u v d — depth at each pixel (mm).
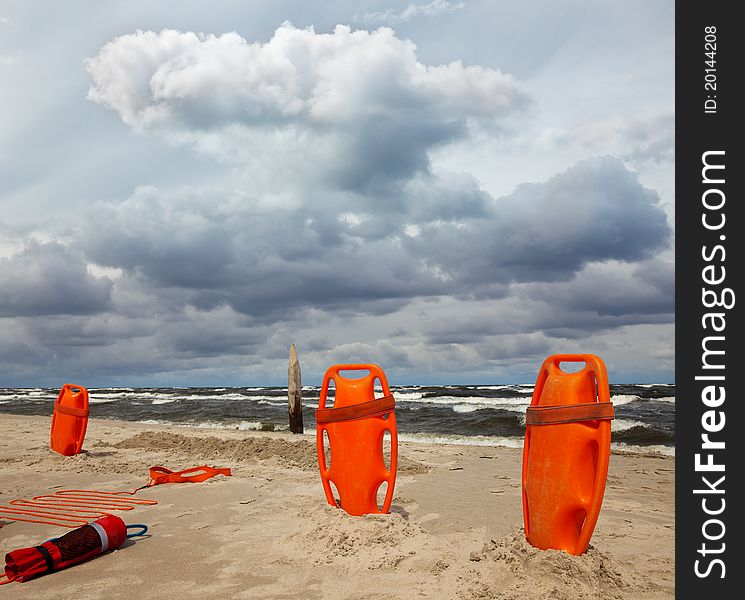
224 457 10312
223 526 5586
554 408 3961
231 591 3850
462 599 3602
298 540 4902
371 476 5293
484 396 43406
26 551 4258
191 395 57219
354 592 3773
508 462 10125
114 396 55094
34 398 51344
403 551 4496
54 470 9047
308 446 10211
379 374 5402
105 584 4051
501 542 4246
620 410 25188
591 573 3707
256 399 44531
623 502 6844
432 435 16469
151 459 10164
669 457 10977
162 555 4684
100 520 4867
